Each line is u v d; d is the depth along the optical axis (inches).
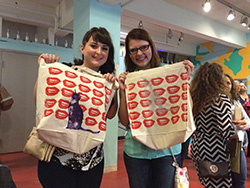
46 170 43.8
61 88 44.8
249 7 169.3
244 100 118.3
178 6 165.5
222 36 204.2
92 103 46.9
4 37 165.8
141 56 54.7
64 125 43.6
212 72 63.0
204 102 61.1
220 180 60.7
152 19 152.2
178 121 49.5
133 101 53.9
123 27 208.2
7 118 170.4
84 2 120.9
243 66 238.5
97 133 46.6
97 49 50.2
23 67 178.5
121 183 105.4
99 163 48.3
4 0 154.1
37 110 43.3
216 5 164.2
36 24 180.5
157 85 52.9
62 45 208.2
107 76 51.3
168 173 50.8
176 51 265.0
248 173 119.4
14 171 122.0
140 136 51.0
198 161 62.8
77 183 45.9
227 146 60.1
